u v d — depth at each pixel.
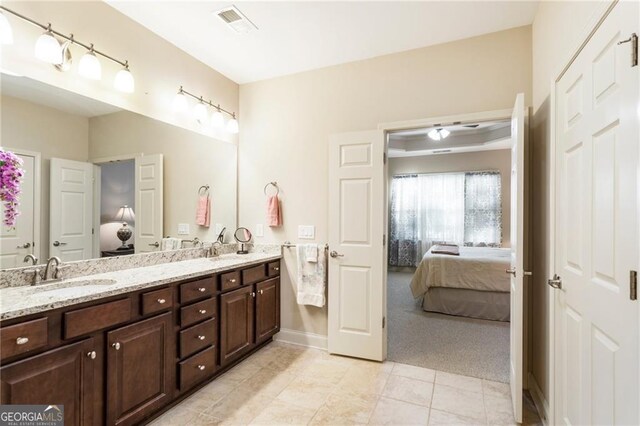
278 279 3.09
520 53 2.35
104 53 2.09
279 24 2.33
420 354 2.82
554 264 1.73
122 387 1.65
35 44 1.73
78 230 1.98
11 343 1.25
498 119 2.43
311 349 2.95
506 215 6.10
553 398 1.71
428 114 2.61
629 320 1.03
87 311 1.50
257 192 3.26
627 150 1.05
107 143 2.14
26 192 1.74
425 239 6.66
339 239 2.80
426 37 2.50
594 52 1.29
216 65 2.96
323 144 2.98
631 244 1.02
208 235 2.97
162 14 2.22
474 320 3.74
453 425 1.85
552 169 1.76
